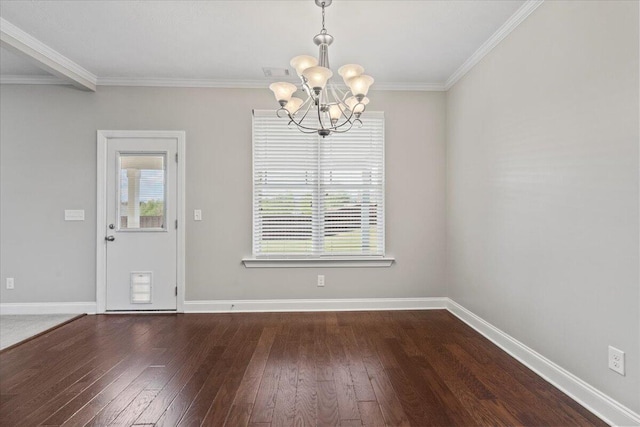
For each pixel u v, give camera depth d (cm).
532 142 235
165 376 227
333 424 176
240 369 237
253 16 251
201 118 374
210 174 374
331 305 380
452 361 249
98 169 368
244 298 377
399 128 383
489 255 291
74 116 367
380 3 235
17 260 367
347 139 382
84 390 209
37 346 279
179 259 372
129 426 174
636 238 162
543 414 184
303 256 380
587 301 189
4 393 206
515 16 247
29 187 367
